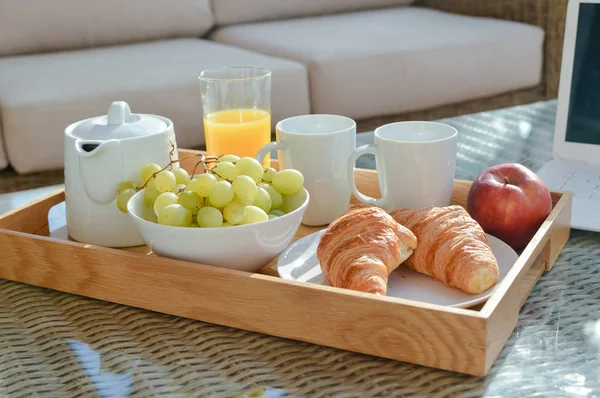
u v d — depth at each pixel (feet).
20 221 3.37
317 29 9.00
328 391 2.14
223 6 9.25
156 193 2.90
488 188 3.06
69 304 2.77
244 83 3.97
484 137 4.52
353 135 3.47
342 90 7.93
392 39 8.48
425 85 8.45
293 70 7.58
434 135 3.37
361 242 2.58
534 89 9.38
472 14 9.88
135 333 2.53
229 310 2.53
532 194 3.02
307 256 2.97
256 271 2.87
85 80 7.03
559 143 4.08
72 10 8.11
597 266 2.87
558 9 8.88
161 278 2.62
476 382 2.16
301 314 2.40
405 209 2.94
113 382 2.23
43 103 6.62
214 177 2.70
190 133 7.30
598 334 2.36
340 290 2.35
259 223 2.63
